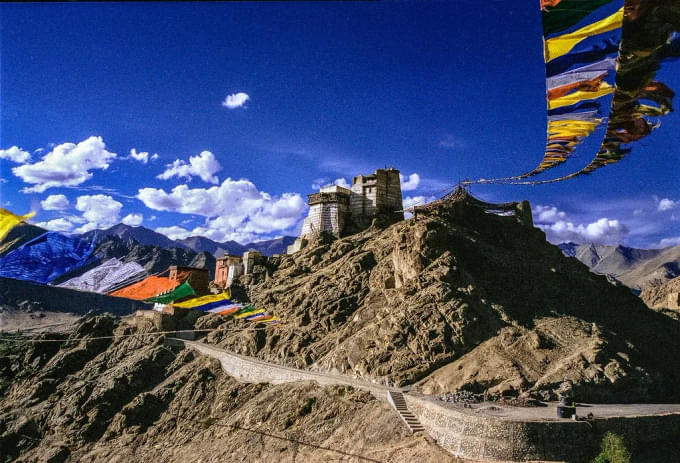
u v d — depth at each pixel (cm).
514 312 6731
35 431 8406
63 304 18800
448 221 8450
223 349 8788
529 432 4453
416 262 7469
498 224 8894
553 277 7838
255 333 8444
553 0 1184
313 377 6669
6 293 17725
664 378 6006
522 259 8069
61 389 9294
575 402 5369
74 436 7900
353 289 8275
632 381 5644
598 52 1264
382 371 6231
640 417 4766
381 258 8662
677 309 9919
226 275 11469
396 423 5353
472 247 7944
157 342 9719
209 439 6706
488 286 7219
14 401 9250
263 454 5809
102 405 8288
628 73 1240
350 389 6203
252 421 6469
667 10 1079
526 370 5759
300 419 6141
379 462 4925
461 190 8719
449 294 6838
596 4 1158
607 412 4938
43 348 10581
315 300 8375
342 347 6969
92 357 10275
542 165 1800
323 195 10994
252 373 7656
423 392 5769
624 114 1377
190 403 7838
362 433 5462
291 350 7619
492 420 4572
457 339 6312
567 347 6122
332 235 10769
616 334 6519
